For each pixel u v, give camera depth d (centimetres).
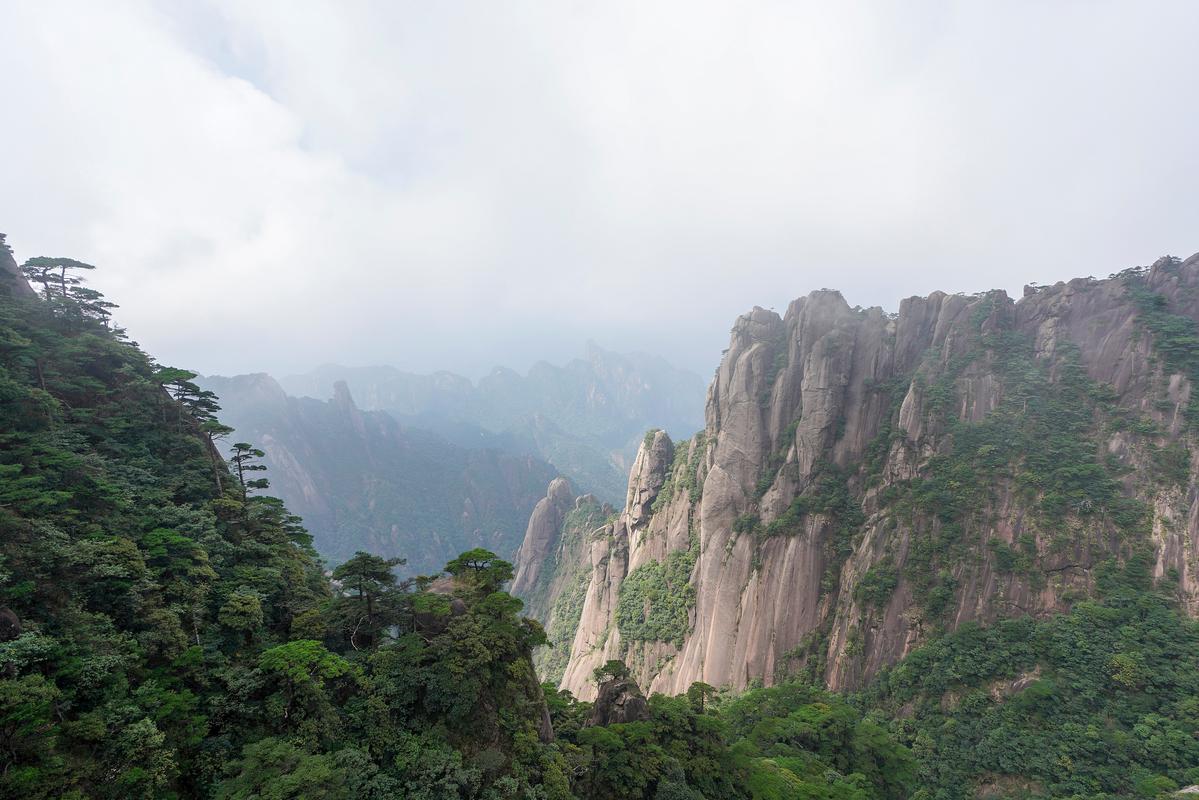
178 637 2522
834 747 4581
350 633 3209
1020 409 6656
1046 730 4594
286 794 1994
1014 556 5838
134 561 2614
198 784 2128
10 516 2400
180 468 3844
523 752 2794
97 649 2191
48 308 4391
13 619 2052
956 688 5322
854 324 8344
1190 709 4216
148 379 4181
